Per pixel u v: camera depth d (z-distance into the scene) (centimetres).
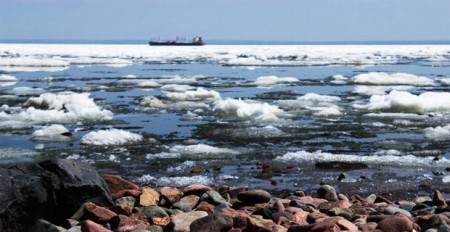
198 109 2244
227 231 642
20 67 5219
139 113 2133
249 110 2047
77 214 726
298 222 690
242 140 1546
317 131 1700
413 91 3041
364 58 7331
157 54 8694
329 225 612
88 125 1822
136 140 1532
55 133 1619
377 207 829
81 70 4894
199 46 16362
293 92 3006
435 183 1068
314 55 8288
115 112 2155
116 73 4522
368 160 1269
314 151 1384
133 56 7888
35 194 692
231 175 1132
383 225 643
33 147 1429
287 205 814
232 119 1962
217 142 1519
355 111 2189
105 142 1490
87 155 1333
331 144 1484
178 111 2198
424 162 1251
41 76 4125
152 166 1217
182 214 694
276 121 1905
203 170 1179
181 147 1420
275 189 1015
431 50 12056
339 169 1190
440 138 1573
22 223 670
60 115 1984
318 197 945
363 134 1647
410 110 2189
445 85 3428
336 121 1917
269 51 10662
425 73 4500
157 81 3706
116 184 874
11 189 673
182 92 2872
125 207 756
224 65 5750
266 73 4578
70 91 2989
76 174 762
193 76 4212
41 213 699
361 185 1051
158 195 841
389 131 1703
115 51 10344
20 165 733
